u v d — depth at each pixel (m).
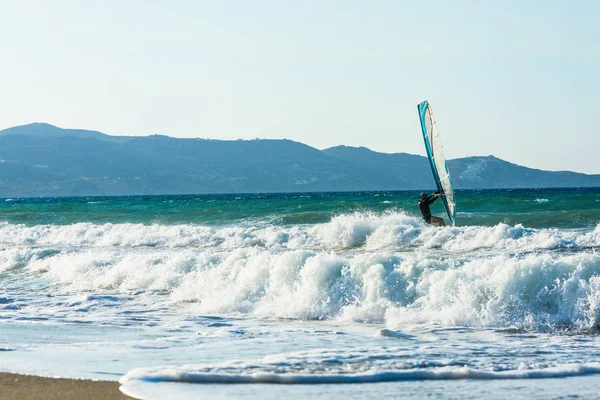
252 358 15.25
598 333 19.11
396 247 37.00
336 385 12.57
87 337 18.97
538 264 21.53
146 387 12.24
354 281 23.83
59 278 32.25
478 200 69.69
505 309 20.95
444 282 22.19
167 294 27.38
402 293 22.83
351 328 20.45
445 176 40.16
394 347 16.64
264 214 62.78
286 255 25.61
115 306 25.39
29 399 11.63
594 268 21.12
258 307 24.05
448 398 11.75
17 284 31.77
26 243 49.75
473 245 35.34
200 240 43.84
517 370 13.66
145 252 39.53
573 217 45.16
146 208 84.44
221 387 12.31
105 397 11.66
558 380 13.05
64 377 13.13
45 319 22.81
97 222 64.38
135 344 17.34
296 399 11.63
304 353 15.30
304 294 23.86
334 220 41.75
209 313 23.86
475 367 14.08
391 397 11.80
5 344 17.61
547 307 20.81
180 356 15.56
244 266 27.09
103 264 32.53
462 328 20.11
